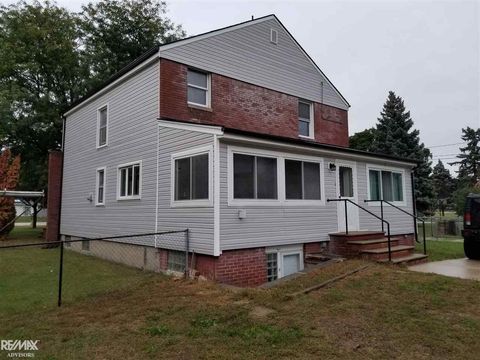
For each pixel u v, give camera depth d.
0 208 17.25
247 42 13.62
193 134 9.21
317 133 15.96
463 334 4.64
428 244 14.88
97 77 23.97
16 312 6.16
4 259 12.54
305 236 10.22
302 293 6.55
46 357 4.25
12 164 17.59
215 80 12.41
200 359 4.10
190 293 7.10
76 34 25.08
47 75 24.48
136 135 11.97
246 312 5.68
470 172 60.47
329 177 11.16
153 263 10.62
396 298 6.17
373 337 4.61
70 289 7.92
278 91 14.52
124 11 25.83
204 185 8.73
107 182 13.63
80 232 15.41
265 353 4.20
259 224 9.16
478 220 10.36
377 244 10.20
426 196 28.30
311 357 4.08
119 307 6.27
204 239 8.64
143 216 11.28
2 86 21.81
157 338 4.76
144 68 11.80
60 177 17.77
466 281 7.18
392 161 13.28
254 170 9.18
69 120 17.50
